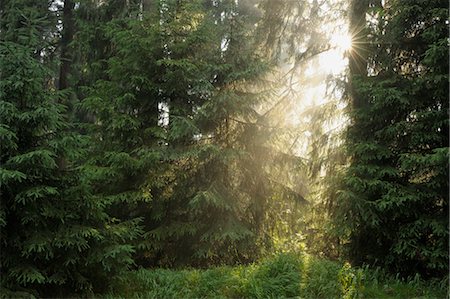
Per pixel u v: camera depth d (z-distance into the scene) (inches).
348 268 277.6
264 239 358.3
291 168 370.3
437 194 283.1
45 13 492.1
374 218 289.9
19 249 213.9
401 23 304.0
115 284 250.5
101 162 347.6
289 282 258.7
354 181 294.2
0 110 207.2
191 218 352.2
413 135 288.8
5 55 217.3
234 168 363.9
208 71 346.6
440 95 286.4
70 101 464.4
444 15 281.7
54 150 220.4
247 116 359.9
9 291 202.4
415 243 283.6
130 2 478.6
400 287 273.1
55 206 221.1
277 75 402.3
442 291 264.5
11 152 214.2
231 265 339.9
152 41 348.8
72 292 232.8
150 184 338.6
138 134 345.4
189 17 366.3
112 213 347.6
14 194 212.2
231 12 383.9
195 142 354.9
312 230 359.9
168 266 345.1
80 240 215.3
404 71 327.3
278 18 396.2
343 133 332.5
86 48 475.8
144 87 345.7
